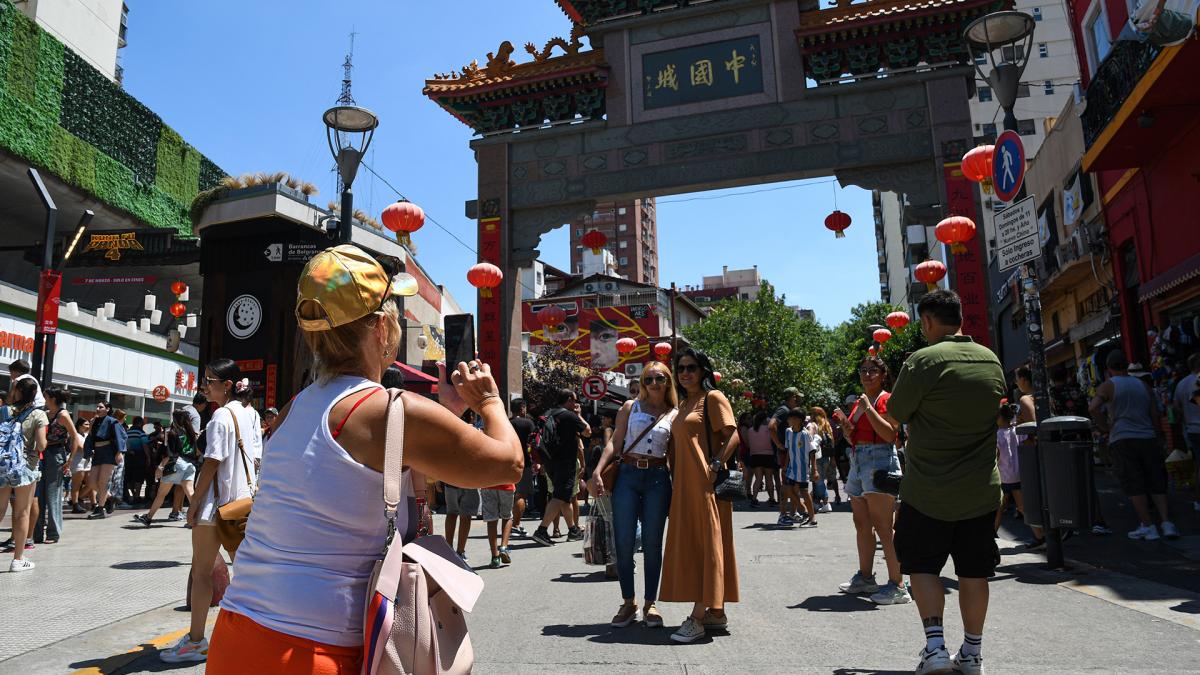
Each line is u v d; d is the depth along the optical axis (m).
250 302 18.95
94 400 24.03
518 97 19.48
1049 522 6.24
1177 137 11.38
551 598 6.01
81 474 13.16
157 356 27.83
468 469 1.58
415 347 26.47
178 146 33.12
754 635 4.59
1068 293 18.73
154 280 25.19
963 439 3.62
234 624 1.45
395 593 1.43
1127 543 7.24
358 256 1.69
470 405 1.81
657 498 5.06
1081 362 17.92
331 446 1.48
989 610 4.99
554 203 18.94
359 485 1.47
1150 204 12.62
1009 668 3.68
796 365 44.31
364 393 1.55
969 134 16.38
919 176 16.67
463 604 1.53
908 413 3.75
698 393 4.91
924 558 3.70
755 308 45.97
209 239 19.58
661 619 4.91
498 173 19.38
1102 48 14.23
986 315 15.60
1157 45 8.75
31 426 7.38
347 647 1.43
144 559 7.96
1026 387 8.73
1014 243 6.93
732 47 18.16
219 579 4.43
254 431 4.79
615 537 5.10
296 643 1.40
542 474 12.61
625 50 18.92
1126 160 12.38
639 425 5.19
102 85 28.33
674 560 4.63
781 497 11.31
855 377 47.00
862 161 16.89
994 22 7.22
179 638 4.75
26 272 31.28
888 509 5.45
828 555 7.96
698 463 4.68
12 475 7.02
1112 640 4.11
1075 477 6.05
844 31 17.11
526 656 4.20
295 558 1.45
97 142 27.97
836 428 17.50
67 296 31.12
